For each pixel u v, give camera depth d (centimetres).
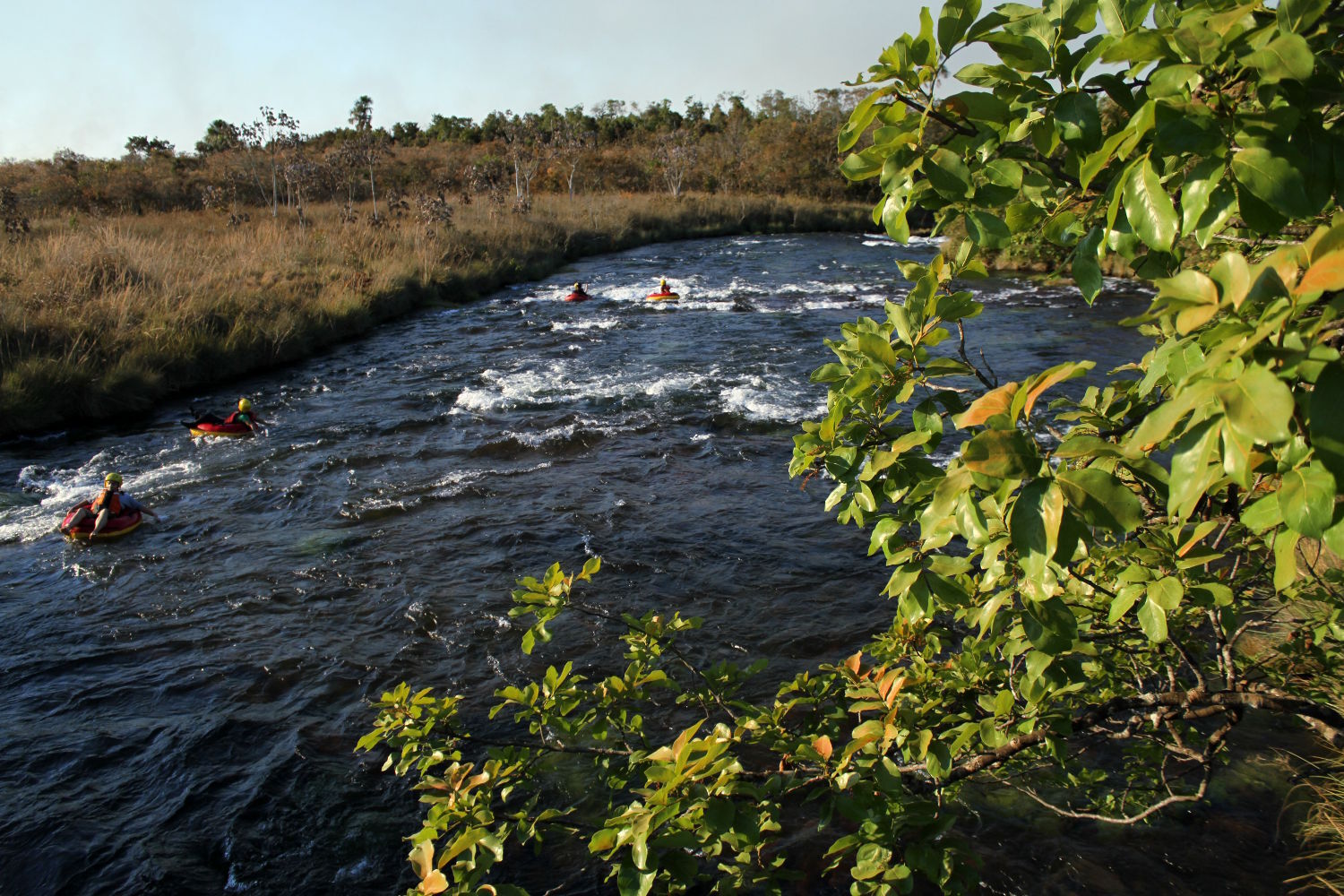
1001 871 431
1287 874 420
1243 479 102
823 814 238
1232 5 138
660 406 1268
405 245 2466
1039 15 164
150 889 441
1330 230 104
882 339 208
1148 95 140
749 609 705
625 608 708
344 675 629
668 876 216
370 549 826
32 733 563
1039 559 133
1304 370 110
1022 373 1330
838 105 5488
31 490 973
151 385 1306
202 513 915
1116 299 2009
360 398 1338
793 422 1184
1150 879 421
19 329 1290
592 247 3225
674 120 7525
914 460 211
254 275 1864
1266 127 129
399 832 486
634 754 285
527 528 865
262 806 502
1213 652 392
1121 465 163
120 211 3212
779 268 2788
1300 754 494
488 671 629
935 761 241
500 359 1575
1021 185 181
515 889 221
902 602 210
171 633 684
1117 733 322
